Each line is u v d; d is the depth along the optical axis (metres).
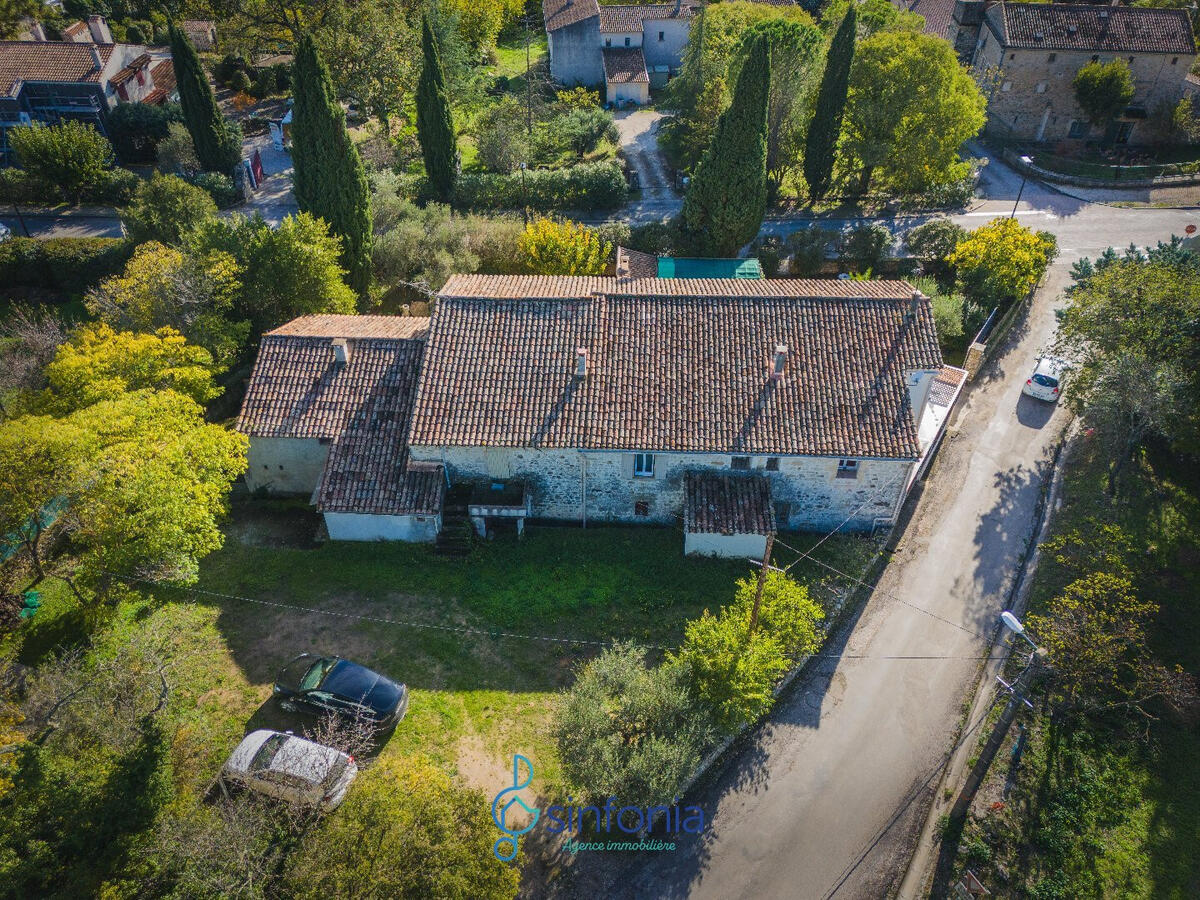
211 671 25.38
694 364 29.78
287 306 38.12
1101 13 65.12
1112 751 24.53
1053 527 32.16
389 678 24.97
